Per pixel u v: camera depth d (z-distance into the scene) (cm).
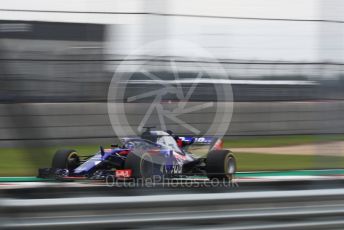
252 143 1711
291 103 1516
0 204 1166
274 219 1363
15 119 1297
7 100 1285
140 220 1266
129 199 1260
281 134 1540
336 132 1542
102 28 1330
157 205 1283
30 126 1311
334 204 1427
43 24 1293
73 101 1339
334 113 1538
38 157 1331
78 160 2408
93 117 1370
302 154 1755
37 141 1322
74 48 1317
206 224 1313
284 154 1773
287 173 1781
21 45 1280
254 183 1362
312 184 1412
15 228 1176
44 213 1203
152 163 2195
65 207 1215
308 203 1396
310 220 1395
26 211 1189
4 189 1195
